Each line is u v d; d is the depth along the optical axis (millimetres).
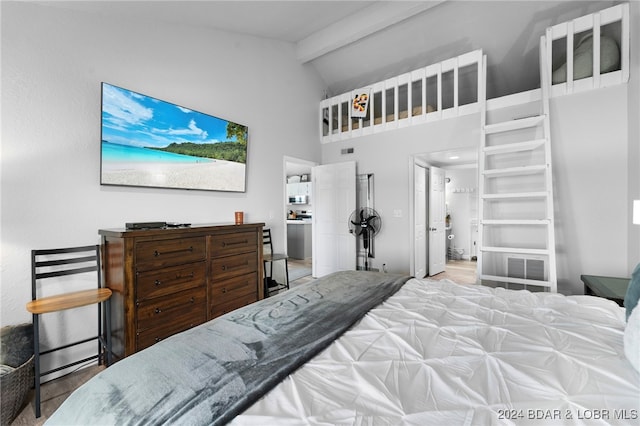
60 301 1743
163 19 2551
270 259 3381
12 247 1805
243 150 3352
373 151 4270
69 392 1807
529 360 890
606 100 2588
